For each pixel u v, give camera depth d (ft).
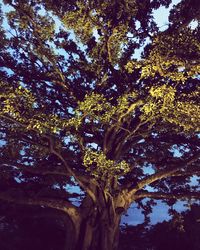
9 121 48.08
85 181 55.88
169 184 69.62
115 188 56.54
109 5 53.16
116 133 55.72
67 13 53.62
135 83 52.31
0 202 65.36
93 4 52.85
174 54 42.39
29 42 60.13
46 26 59.00
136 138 60.59
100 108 45.01
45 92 57.88
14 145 55.52
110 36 54.39
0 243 79.56
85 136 55.77
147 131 55.11
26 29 59.93
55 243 80.84
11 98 43.09
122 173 48.65
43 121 44.09
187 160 56.90
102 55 57.00
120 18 53.72
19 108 44.34
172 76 43.60
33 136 52.54
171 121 45.52
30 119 44.16
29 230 79.56
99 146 57.93
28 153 59.62
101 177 48.26
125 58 55.83
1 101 44.52
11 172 61.00
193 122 44.93
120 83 54.65
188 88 51.13
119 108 45.96
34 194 61.72
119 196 57.00
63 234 81.25
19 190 59.52
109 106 45.32
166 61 42.52
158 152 65.31
